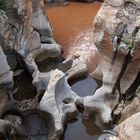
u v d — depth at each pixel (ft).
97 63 71.92
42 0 73.46
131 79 58.34
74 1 100.12
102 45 59.57
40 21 72.43
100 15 59.72
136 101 56.29
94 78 67.46
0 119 53.26
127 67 57.21
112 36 56.85
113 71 58.80
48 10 94.84
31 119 56.59
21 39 65.98
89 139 55.52
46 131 55.52
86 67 68.80
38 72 64.28
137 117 32.86
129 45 55.52
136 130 31.45
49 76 61.98
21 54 66.03
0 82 58.23
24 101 59.62
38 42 70.38
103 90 59.26
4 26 62.44
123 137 31.32
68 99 60.49
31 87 64.23
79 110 60.49
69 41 80.64
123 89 59.11
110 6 60.13
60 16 91.66
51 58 73.20
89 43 79.36
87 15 92.22
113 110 58.44
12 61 66.49
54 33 83.71
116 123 57.06
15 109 57.41
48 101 56.75
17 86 64.54
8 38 64.13
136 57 55.52
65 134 56.49
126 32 57.00
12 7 63.98
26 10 65.51
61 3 98.84
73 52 76.48
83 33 83.56
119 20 57.72
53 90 57.93
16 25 65.31
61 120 55.26
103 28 59.21
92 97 58.90
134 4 58.75
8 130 52.75
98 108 57.88
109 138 34.73
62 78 59.98
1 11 62.54
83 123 58.59
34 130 55.31
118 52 56.44
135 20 57.62
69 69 67.87
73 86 66.23
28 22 67.00
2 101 57.41
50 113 55.83
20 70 67.92
